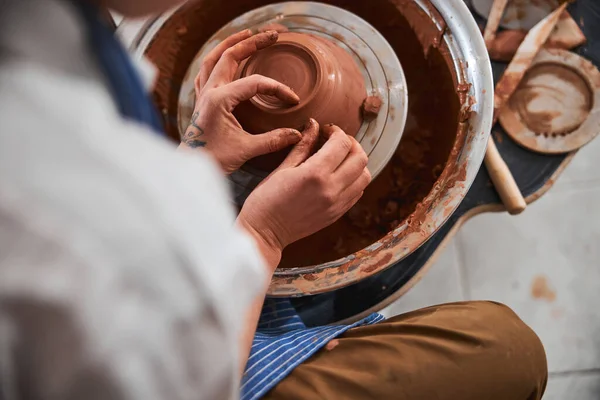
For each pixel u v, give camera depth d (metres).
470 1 1.18
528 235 1.62
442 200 0.93
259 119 0.90
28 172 0.32
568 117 1.11
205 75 0.94
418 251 1.05
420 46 1.09
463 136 0.96
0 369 0.33
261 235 0.73
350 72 0.98
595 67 1.11
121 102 0.45
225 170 0.81
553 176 1.10
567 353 1.54
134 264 0.33
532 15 1.16
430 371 0.81
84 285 0.32
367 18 1.16
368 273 0.90
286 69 0.92
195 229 0.36
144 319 0.34
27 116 0.33
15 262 0.32
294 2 1.10
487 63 0.98
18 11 0.36
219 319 0.38
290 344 0.86
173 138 1.15
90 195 0.33
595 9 1.14
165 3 0.47
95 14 0.43
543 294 1.58
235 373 0.43
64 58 0.37
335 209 0.77
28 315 0.32
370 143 0.99
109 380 0.34
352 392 0.80
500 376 0.83
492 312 0.90
